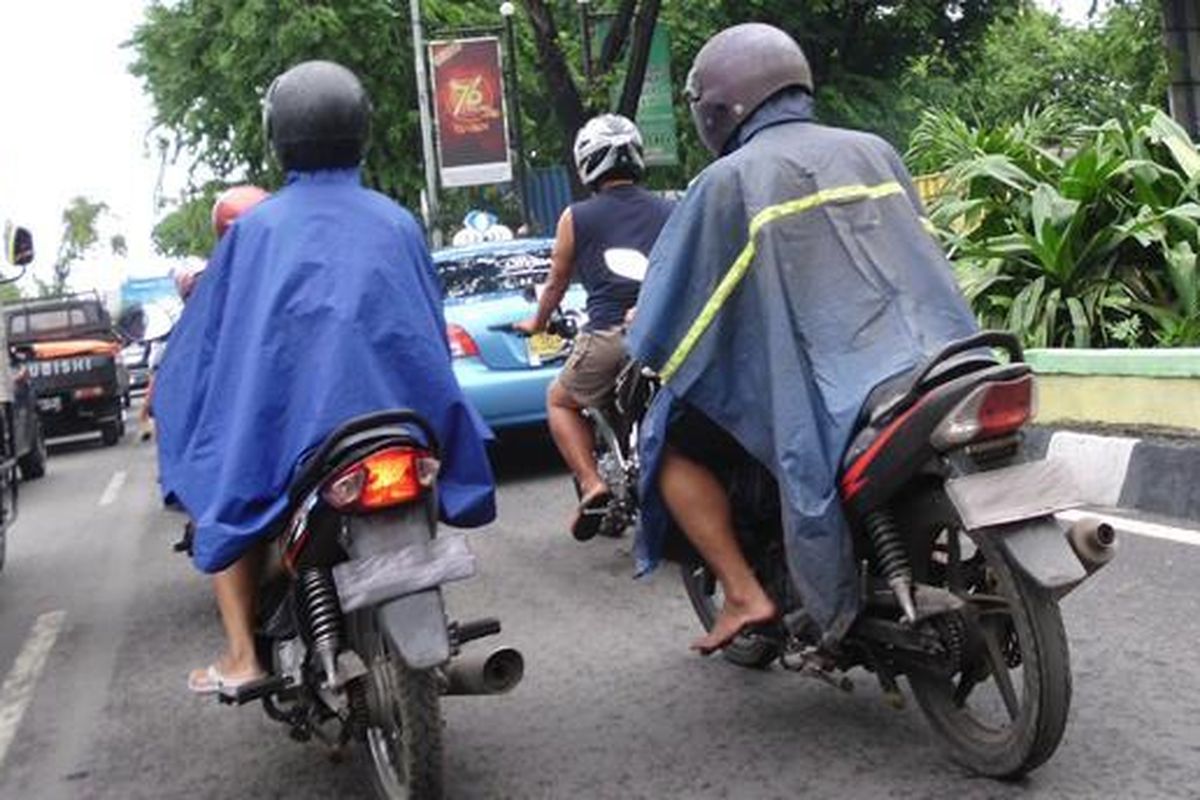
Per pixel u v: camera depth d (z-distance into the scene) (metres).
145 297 42.59
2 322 9.23
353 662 3.86
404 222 4.10
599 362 6.34
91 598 7.94
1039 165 9.62
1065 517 6.73
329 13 26.91
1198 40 17.44
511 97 26.09
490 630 4.12
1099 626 5.23
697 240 4.07
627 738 4.51
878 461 3.70
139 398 33.69
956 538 3.86
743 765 4.17
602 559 7.26
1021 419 3.55
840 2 26.52
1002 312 8.96
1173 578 5.78
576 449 6.53
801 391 3.86
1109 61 24.11
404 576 3.60
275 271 3.90
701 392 4.05
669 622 5.88
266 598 4.15
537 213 30.92
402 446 3.65
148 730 5.18
